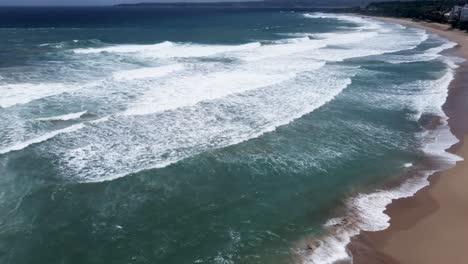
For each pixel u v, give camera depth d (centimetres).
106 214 1080
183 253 948
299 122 1755
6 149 1345
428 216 1101
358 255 929
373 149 1531
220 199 1170
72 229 1018
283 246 968
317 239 994
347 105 2017
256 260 919
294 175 1315
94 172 1262
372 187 1258
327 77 2528
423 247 966
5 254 926
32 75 2212
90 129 1548
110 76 2256
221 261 919
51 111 1689
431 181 1298
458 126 1781
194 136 1549
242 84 2242
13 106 1711
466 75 2753
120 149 1412
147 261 920
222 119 1727
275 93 2122
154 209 1110
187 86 2148
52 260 918
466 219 1091
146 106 1816
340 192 1223
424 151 1525
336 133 1662
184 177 1270
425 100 2139
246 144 1511
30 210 1078
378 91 2291
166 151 1419
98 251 948
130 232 1016
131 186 1205
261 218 1087
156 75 2333
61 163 1301
